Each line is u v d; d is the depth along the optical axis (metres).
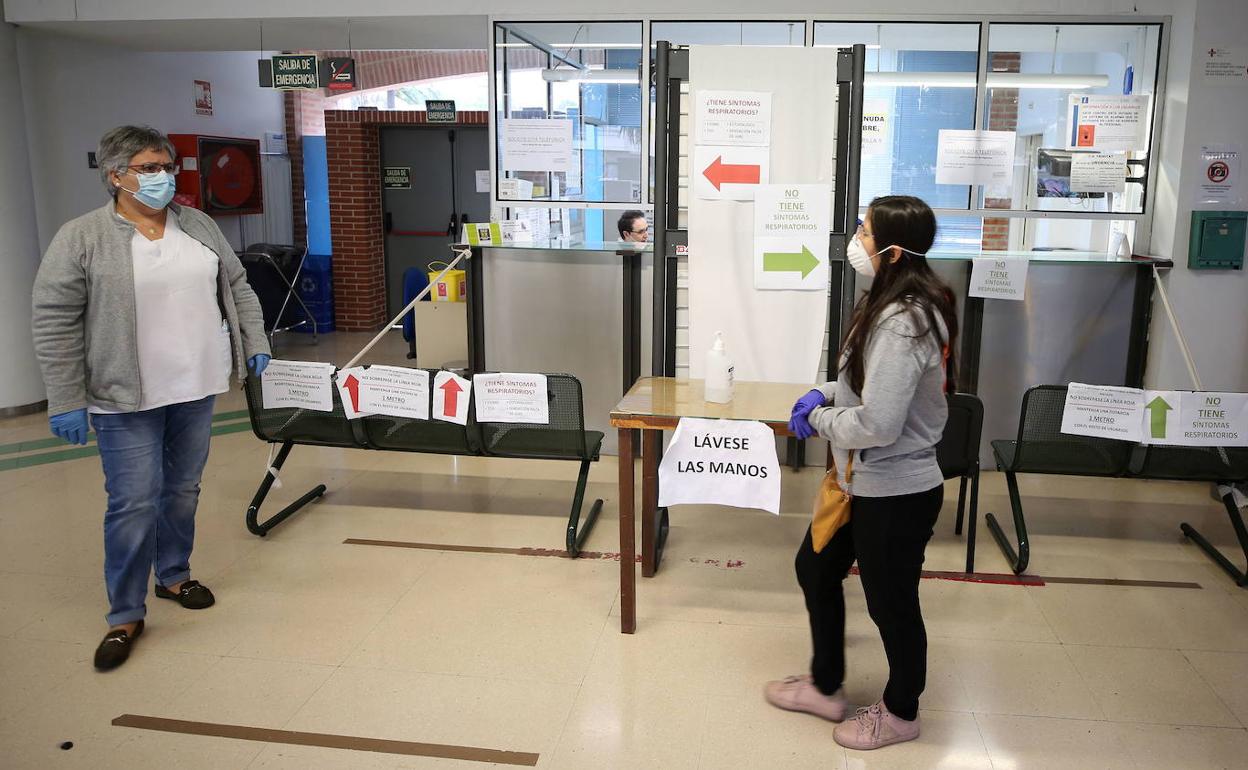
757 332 3.48
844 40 5.11
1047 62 5.08
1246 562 3.50
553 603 3.24
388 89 9.94
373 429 3.72
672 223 3.52
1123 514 4.18
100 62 6.64
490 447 3.67
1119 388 3.26
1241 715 2.58
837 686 2.52
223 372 3.04
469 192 9.03
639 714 2.56
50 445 5.17
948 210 5.14
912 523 2.18
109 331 2.70
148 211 2.81
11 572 3.48
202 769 2.32
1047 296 4.72
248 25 5.68
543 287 5.01
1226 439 3.22
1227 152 4.60
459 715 2.55
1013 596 3.33
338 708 2.59
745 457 2.64
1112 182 4.96
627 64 5.21
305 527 3.97
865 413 2.05
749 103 3.32
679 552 3.72
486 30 5.71
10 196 5.65
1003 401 4.83
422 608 3.20
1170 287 4.71
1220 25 4.50
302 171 9.69
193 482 3.13
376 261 9.10
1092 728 2.51
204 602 3.18
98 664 2.78
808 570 2.43
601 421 5.12
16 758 2.36
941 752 2.40
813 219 3.36
